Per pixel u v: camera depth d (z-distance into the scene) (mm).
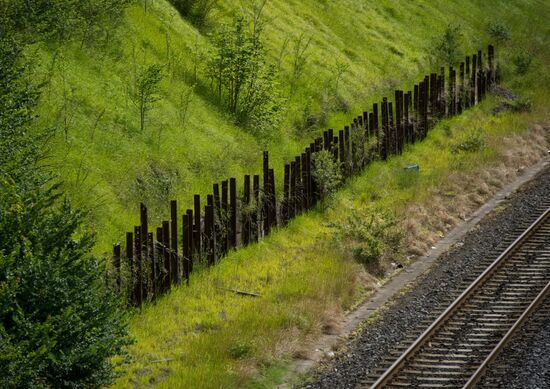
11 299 25594
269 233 45344
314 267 41344
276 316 35562
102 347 26922
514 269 41562
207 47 60219
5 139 32594
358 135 55156
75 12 49906
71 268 27859
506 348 32656
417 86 62594
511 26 97438
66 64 46562
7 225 27219
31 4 45656
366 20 81438
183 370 30969
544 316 35594
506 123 68500
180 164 46438
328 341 35156
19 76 35969
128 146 44656
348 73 69188
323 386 30953
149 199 42594
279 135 56062
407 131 61188
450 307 36156
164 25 58125
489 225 49062
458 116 69375
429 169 58062
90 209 36750
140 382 30719
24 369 24312
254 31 59188
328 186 49469
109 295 28688
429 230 48438
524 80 81688
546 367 30781
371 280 41688
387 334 35219
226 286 39156
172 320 35500
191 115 51406
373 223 46656
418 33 85312
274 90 57438
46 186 38031
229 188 44594
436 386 29875
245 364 32031
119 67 50594
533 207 51250
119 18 53438
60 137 41562
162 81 52469
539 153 64250
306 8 77000
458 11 94750
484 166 58531
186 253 39062
